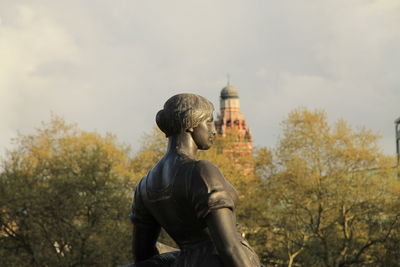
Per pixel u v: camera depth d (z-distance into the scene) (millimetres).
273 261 35875
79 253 29156
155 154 38969
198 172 4297
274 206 37031
